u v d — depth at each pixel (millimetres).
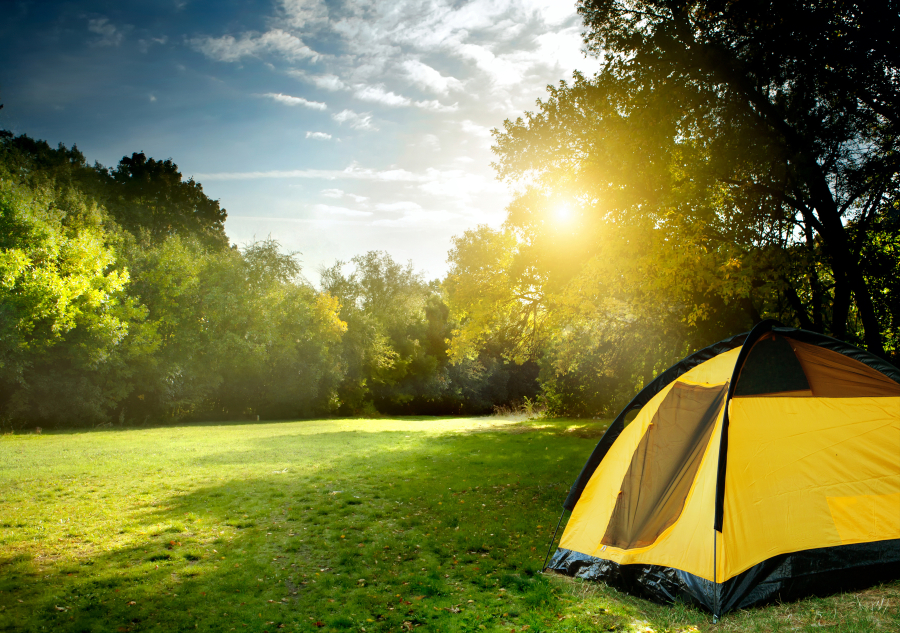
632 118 12039
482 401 58156
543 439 20125
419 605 5379
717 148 11742
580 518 6508
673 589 5184
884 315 15672
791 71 11008
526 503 9750
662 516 5754
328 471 13188
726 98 11539
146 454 15977
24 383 23453
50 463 13812
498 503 9758
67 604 5230
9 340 21266
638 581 5453
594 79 14469
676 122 12016
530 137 16438
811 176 10883
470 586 5918
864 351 6078
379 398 50906
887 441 5602
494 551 7074
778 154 11055
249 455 15969
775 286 11883
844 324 12742
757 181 12211
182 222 46312
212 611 5188
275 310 36875
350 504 9797
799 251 12406
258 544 7352
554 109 16234
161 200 46375
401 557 6914
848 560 5055
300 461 14859
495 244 22375
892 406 5805
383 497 10312
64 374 25547
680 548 5375
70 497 9938
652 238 12664
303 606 5375
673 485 5867
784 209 12641
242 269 34469
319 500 9992
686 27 11164
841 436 5652
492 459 15094
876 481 5426
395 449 17656
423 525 8391
